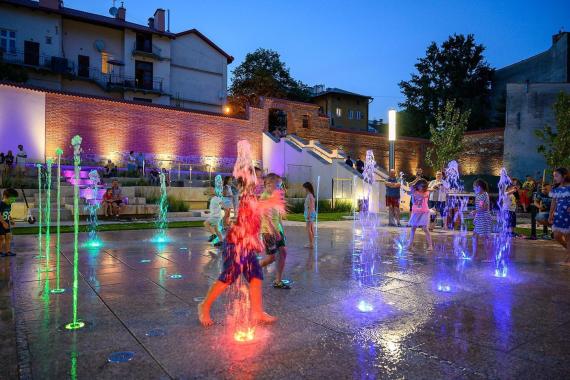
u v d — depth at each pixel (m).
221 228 10.45
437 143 34.38
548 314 4.47
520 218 18.98
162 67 39.50
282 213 5.54
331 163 25.59
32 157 21.78
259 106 30.66
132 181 20.00
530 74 41.22
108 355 3.31
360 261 7.61
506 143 32.19
